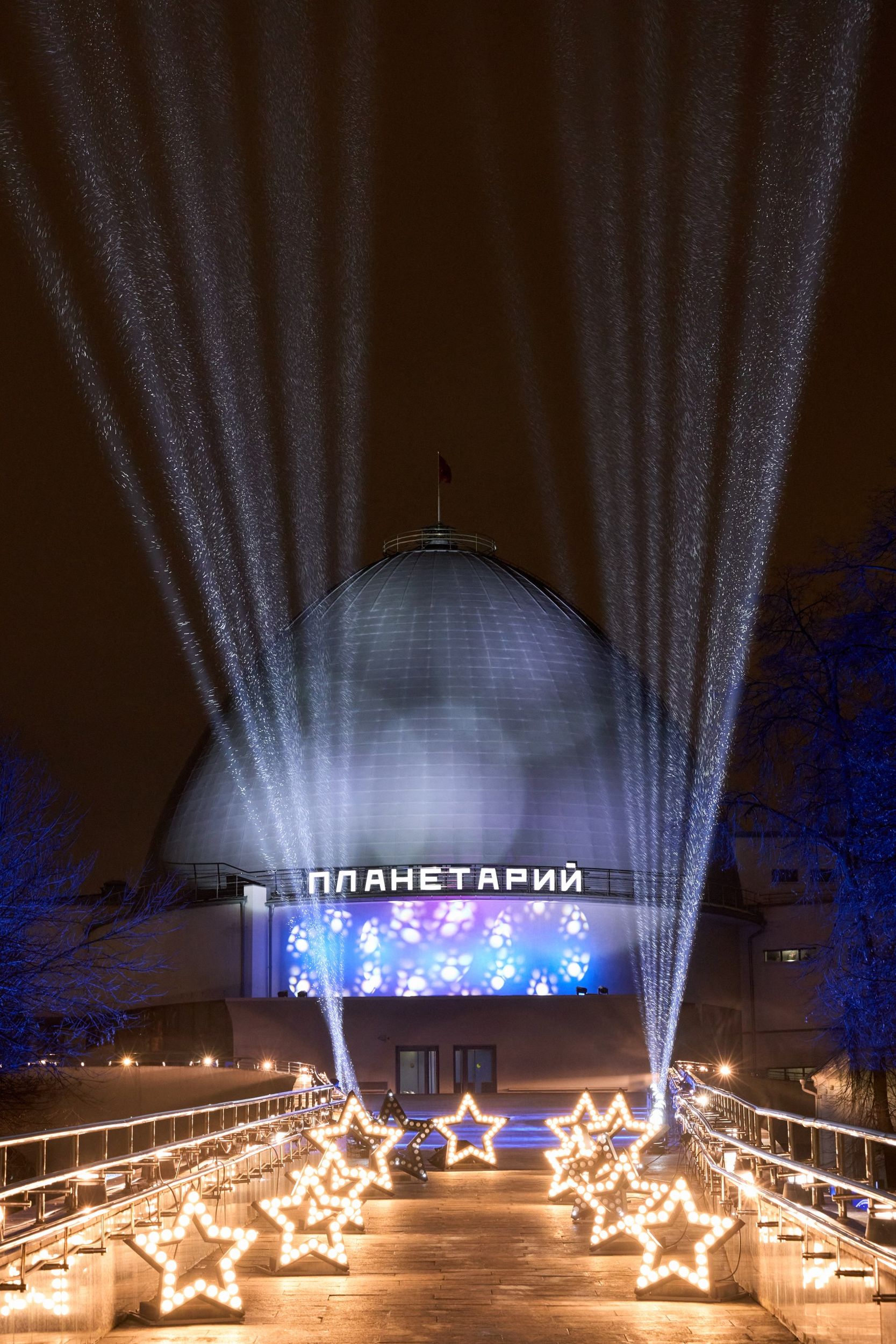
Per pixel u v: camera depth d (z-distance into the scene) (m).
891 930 27.75
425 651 80.19
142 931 77.38
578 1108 31.30
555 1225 22.56
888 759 27.09
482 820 76.19
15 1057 38.69
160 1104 47.03
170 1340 13.24
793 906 81.88
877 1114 28.28
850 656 28.11
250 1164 22.47
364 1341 13.15
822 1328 12.17
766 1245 14.82
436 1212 24.69
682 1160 34.44
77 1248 12.60
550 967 74.25
